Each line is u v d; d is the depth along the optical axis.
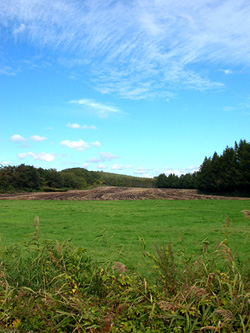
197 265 4.05
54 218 17.09
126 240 10.04
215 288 3.52
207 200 35.75
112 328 3.09
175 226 13.50
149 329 3.04
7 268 4.22
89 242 9.60
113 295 3.57
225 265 4.54
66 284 3.71
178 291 3.51
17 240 9.95
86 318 3.09
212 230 12.12
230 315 3.01
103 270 3.96
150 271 5.39
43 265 4.21
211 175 59.31
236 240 9.67
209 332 3.08
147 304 3.35
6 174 60.66
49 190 65.38
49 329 3.16
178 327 3.06
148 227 13.23
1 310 3.45
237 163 54.94
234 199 38.19
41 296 3.50
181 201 33.75
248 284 3.44
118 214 19.23
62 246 4.81
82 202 33.16
